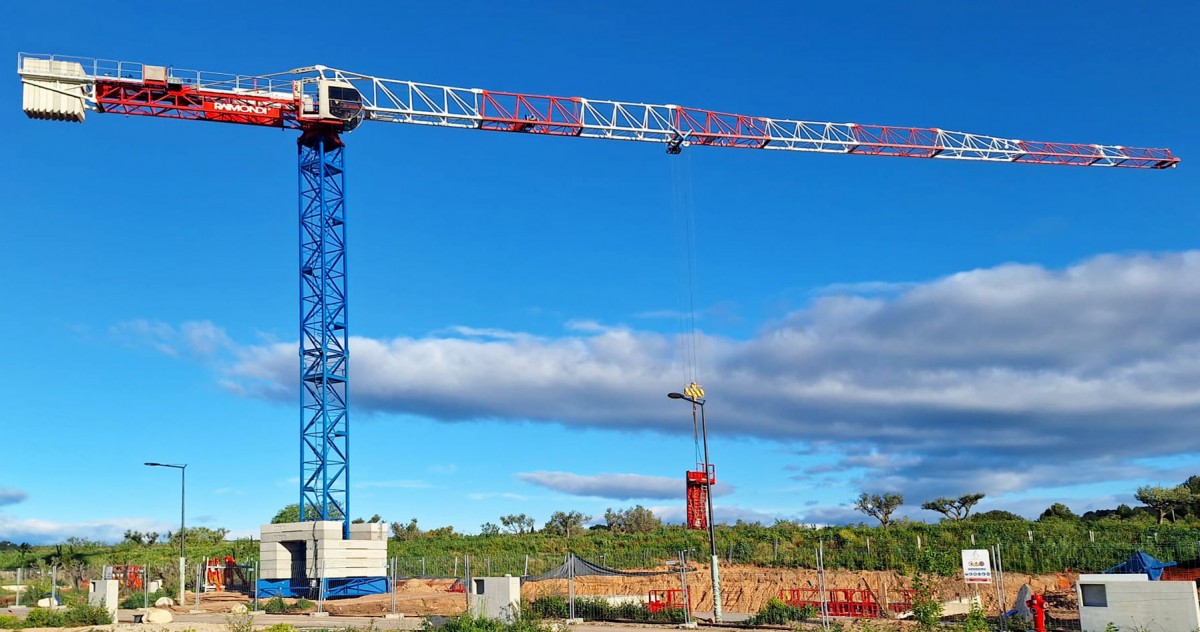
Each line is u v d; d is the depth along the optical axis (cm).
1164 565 5047
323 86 8388
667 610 5016
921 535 8219
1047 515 10356
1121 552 6588
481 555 9962
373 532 7825
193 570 8756
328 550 7494
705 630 4544
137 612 6128
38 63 8012
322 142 8462
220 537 13788
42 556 12000
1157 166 12650
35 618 5262
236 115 8350
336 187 8494
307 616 6028
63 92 8019
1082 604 3672
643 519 12538
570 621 4869
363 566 7656
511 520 12950
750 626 4609
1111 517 9888
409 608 6178
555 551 10000
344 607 6269
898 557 7156
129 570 8769
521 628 3938
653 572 6744
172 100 8269
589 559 8388
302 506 7812
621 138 10419
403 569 8950
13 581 9075
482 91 9831
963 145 11819
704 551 8512
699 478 7419
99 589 5625
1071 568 6525
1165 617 3494
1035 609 4112
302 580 7675
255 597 6812
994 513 10350
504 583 4347
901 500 9950
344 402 8119
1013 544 7188
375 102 9450
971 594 5431
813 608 4947
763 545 8556
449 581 7625
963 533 8162
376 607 6200
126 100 8200
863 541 8225
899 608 5269
